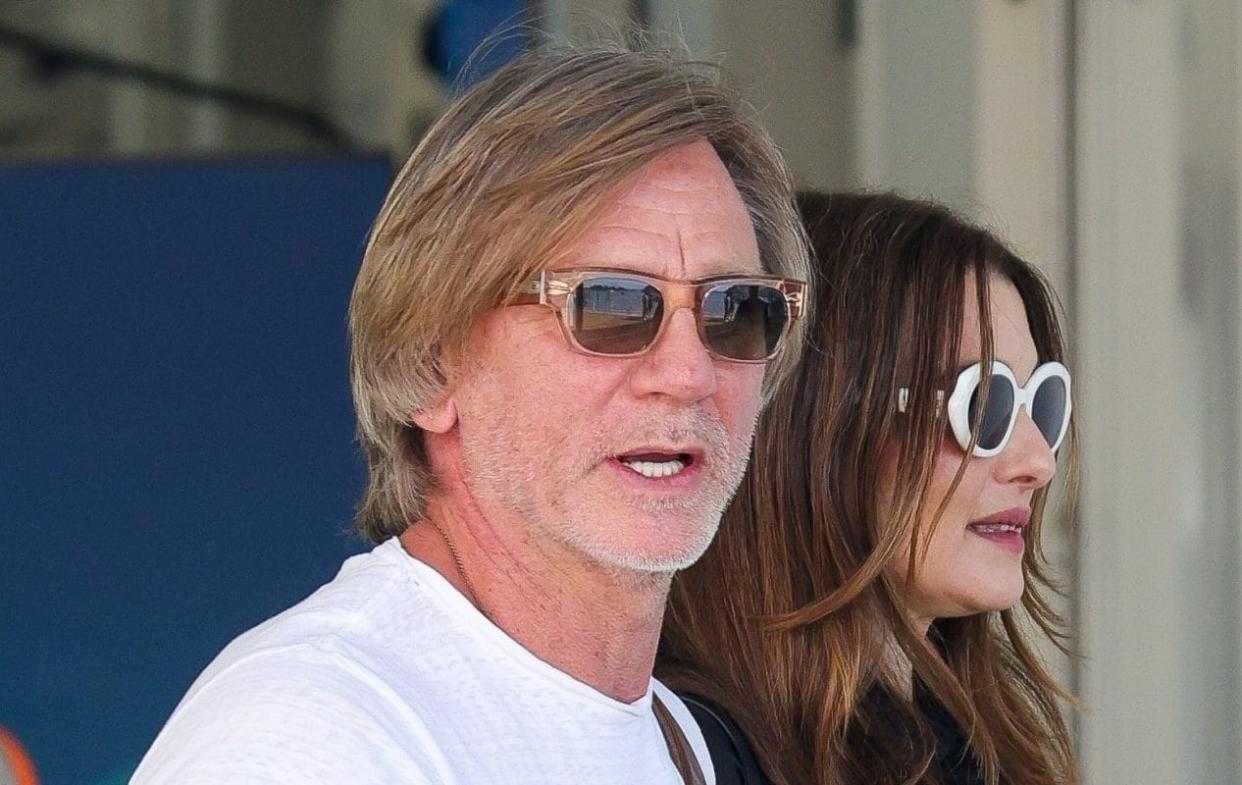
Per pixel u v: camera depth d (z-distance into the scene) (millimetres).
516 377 6293
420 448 6711
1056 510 14391
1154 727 14430
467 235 6250
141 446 12609
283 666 5609
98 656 12398
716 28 14617
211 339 12852
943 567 8836
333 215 13156
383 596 6191
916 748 8656
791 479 8664
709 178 6637
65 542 12383
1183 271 14383
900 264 8758
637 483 6336
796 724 8461
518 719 6129
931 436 8531
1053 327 9391
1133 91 14305
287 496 12922
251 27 15430
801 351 8094
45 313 12477
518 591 6375
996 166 14141
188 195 12828
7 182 12438
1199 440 14484
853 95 15039
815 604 8414
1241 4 14203
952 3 14227
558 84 6426
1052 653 14352
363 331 6617
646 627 6605
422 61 15242
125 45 15281
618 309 6250
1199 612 14531
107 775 12344
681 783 6895
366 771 5309
